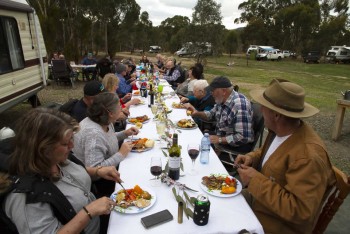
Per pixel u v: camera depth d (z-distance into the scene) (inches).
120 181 70.6
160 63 432.8
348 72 830.5
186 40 746.8
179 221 55.0
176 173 71.4
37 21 245.0
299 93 62.6
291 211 55.2
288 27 1525.6
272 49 1259.8
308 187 54.0
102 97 82.3
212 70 713.6
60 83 406.9
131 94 187.3
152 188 68.2
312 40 1467.8
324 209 66.2
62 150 50.8
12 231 47.0
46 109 52.6
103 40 1040.8
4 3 183.2
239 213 59.2
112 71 405.7
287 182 58.3
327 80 610.2
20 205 45.9
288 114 60.7
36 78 243.6
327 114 276.1
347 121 251.1
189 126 116.6
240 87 428.1
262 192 60.0
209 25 715.4
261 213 66.3
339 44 1631.4
